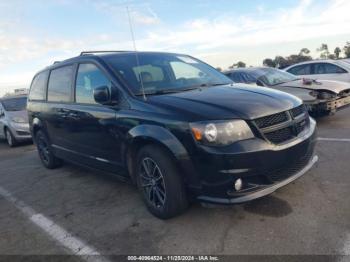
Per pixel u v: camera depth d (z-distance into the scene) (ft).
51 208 14.17
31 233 12.03
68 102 16.15
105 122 13.07
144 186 12.07
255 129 9.95
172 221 11.37
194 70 15.10
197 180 10.11
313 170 14.65
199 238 10.16
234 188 9.72
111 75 13.21
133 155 12.41
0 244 11.50
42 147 20.76
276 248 9.21
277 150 10.03
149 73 13.46
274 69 29.17
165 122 10.57
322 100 23.66
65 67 16.90
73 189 16.26
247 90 12.38
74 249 10.53
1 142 37.17
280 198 12.13
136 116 11.54
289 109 10.98
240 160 9.53
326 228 9.91
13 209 14.66
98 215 12.79
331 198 11.78
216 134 9.69
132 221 11.85
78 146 15.84
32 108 20.54
